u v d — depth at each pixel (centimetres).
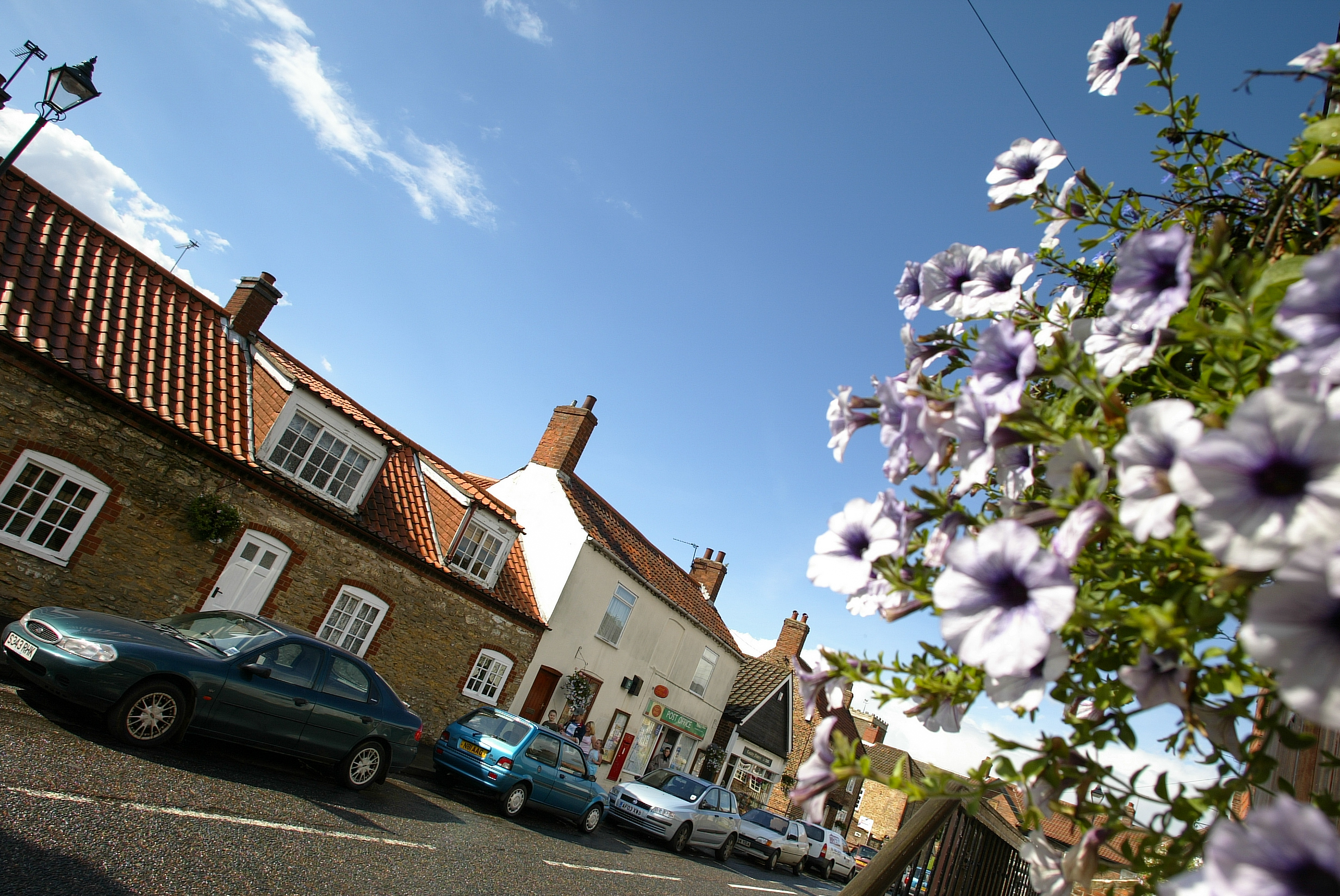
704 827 1644
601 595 2075
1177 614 110
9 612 986
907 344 172
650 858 1370
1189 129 187
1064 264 208
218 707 799
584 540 1975
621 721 2241
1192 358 149
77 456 1032
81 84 813
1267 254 154
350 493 1404
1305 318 86
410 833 869
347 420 1369
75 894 459
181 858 560
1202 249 115
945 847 380
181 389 1207
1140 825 121
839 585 145
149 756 754
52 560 1021
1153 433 94
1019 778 127
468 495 1653
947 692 139
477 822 1086
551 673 1947
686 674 2525
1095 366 124
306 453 1327
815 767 138
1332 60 130
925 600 134
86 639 736
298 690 873
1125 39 192
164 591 1132
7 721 693
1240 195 188
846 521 148
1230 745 121
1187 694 112
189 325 1335
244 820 686
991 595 104
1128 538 116
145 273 1321
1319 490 73
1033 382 171
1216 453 78
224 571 1200
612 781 2211
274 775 884
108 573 1073
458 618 1627
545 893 821
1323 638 71
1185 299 109
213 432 1200
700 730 2617
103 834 552
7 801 545
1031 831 129
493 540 1719
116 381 1083
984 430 128
